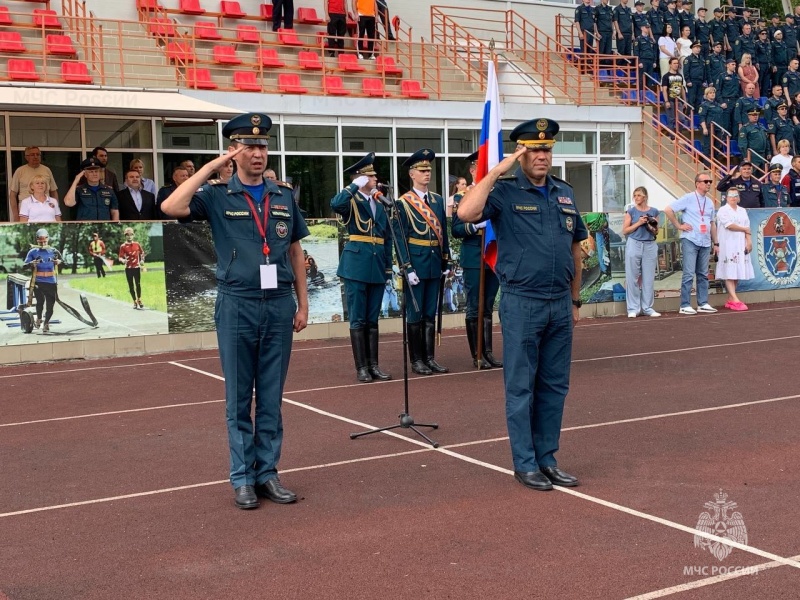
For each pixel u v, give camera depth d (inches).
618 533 208.8
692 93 1003.3
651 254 627.8
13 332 467.5
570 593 176.6
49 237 474.3
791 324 569.3
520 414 247.9
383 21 916.0
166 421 340.8
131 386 410.9
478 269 434.6
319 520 224.7
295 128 761.0
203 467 277.0
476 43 1027.9
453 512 227.5
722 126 967.0
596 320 618.2
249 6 914.1
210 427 329.1
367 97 788.6
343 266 408.5
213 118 633.0
